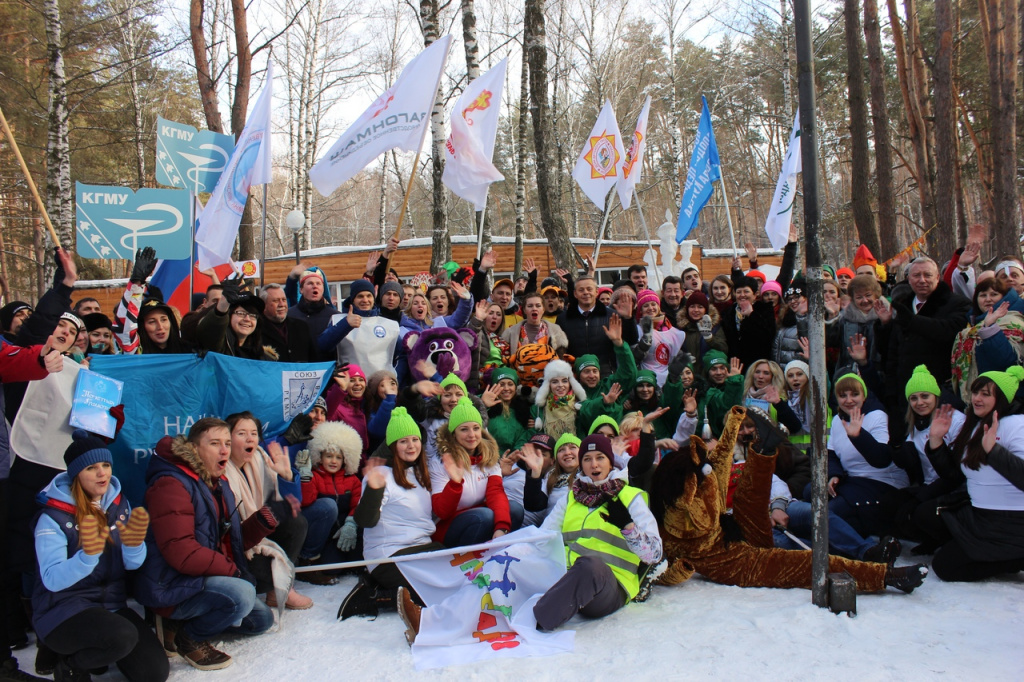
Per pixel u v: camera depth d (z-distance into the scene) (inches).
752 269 404.8
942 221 625.0
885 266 466.3
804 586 193.0
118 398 190.5
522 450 228.2
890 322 258.2
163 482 169.0
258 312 240.8
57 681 156.1
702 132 414.0
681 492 203.6
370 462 208.4
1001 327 228.2
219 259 311.3
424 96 293.4
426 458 209.9
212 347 223.9
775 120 1366.9
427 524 203.6
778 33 1114.1
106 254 297.7
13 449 177.3
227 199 313.6
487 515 203.3
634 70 1206.9
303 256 640.4
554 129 864.3
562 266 472.4
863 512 221.5
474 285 324.5
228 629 179.2
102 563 158.7
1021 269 258.7
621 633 172.2
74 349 208.5
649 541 182.1
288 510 185.0
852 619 172.4
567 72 1084.5
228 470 192.9
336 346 270.7
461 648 168.2
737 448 229.0
